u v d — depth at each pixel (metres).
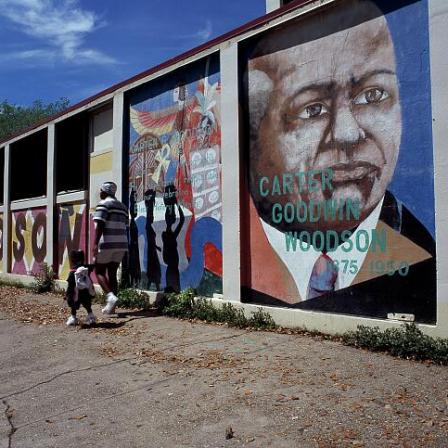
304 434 3.86
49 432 4.32
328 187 6.79
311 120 7.02
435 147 5.62
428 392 4.48
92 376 5.67
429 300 5.75
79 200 12.27
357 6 6.51
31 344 7.25
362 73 6.45
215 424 4.18
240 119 7.89
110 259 8.86
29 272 14.52
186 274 9.02
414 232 5.89
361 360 5.46
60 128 13.32
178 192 9.25
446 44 5.54
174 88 9.42
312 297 6.95
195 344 6.57
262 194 7.62
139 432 4.16
